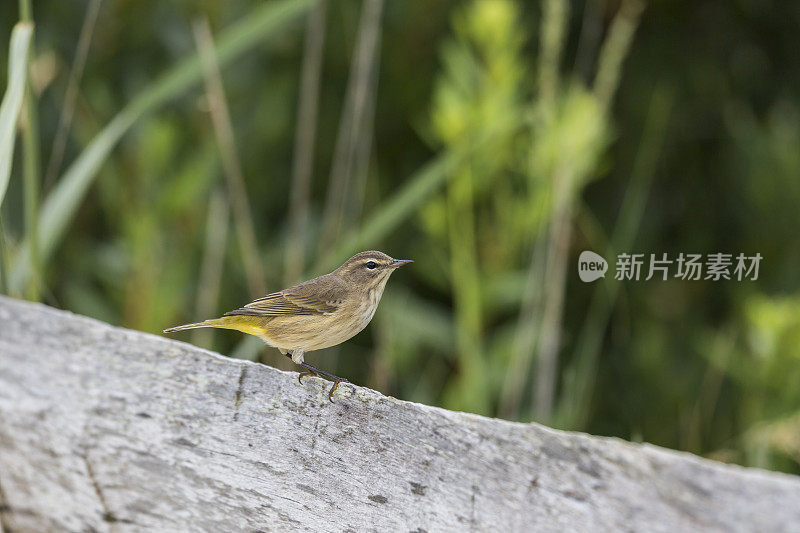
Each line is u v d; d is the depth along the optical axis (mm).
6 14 13461
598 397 13211
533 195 9867
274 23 8305
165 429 4844
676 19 14461
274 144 13766
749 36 14547
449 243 11031
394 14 13438
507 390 9953
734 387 12141
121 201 11281
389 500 5043
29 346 4723
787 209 12742
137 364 4859
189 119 12648
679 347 13281
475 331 9977
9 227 12578
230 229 12625
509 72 9797
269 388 5098
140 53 13414
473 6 11398
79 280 12789
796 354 10039
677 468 4965
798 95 14297
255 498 4957
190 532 4883
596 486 4941
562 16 10203
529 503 4938
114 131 7832
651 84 14195
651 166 13094
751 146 13094
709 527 4836
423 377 11648
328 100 14148
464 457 5027
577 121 9680
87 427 4746
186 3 12578
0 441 4738
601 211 14125
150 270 10836
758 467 9133
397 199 8742
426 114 13641
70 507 4859
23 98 6621
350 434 5141
